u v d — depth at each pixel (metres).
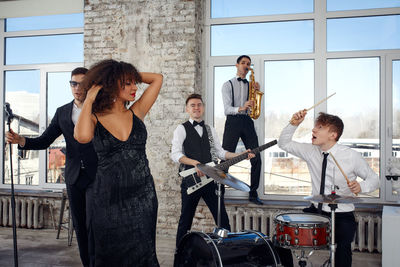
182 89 4.42
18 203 4.91
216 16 4.73
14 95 5.33
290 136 2.89
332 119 2.63
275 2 4.56
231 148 4.26
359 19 4.34
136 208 1.81
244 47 4.64
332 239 2.30
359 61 4.34
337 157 2.65
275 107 4.55
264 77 4.58
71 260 3.55
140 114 2.00
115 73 1.80
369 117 4.32
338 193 2.68
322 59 4.39
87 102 1.73
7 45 5.37
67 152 2.72
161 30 4.48
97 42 4.66
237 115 4.29
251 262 2.21
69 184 2.67
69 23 5.14
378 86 4.31
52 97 5.20
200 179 3.18
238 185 2.80
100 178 1.79
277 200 4.48
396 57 4.24
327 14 4.38
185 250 2.48
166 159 4.44
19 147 2.53
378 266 3.42
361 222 3.81
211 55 4.74
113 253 1.78
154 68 4.50
